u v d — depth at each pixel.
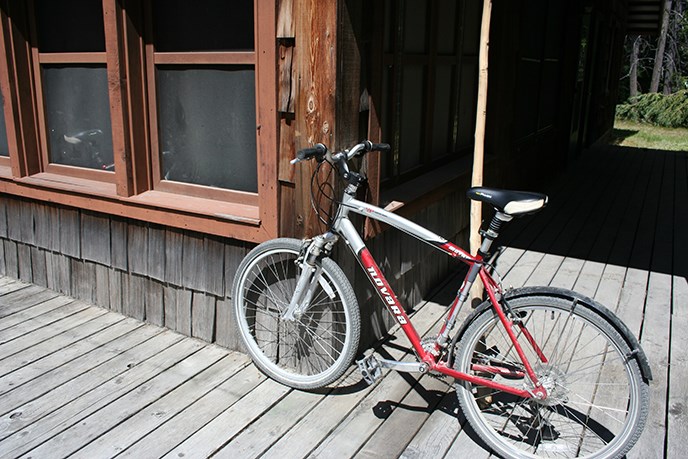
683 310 3.26
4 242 3.70
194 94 2.74
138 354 2.78
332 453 2.09
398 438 2.17
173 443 2.14
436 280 3.57
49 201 3.29
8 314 3.21
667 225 5.04
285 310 2.53
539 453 2.08
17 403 2.38
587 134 9.74
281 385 2.51
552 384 1.99
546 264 4.00
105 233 3.13
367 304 2.72
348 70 2.27
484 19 2.46
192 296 2.89
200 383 2.53
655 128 15.66
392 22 2.88
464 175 3.63
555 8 5.81
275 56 2.29
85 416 2.30
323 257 2.31
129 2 2.69
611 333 1.88
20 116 3.26
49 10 3.11
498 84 4.15
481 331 2.04
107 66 2.75
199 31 2.64
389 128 3.01
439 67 3.57
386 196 2.91
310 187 2.34
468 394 2.08
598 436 2.14
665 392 2.45
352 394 2.45
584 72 8.31
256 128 2.48
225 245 2.70
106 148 3.12
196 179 2.85
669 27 19.94
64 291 3.46
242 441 2.15
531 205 1.92
